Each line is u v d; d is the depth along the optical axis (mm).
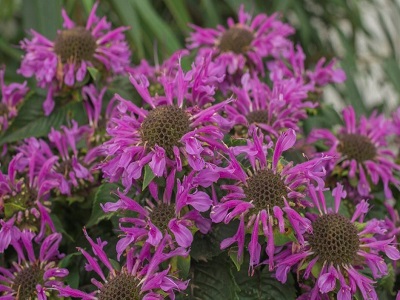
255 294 390
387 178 445
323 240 380
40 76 462
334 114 498
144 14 663
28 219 415
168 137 370
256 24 500
